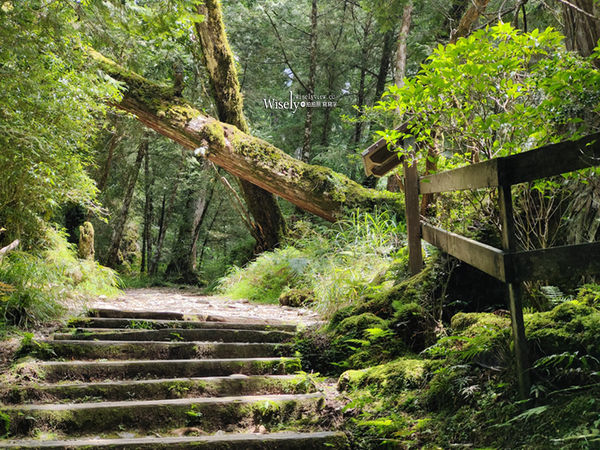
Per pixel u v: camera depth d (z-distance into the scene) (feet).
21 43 17.39
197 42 37.70
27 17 17.46
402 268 18.93
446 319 14.52
